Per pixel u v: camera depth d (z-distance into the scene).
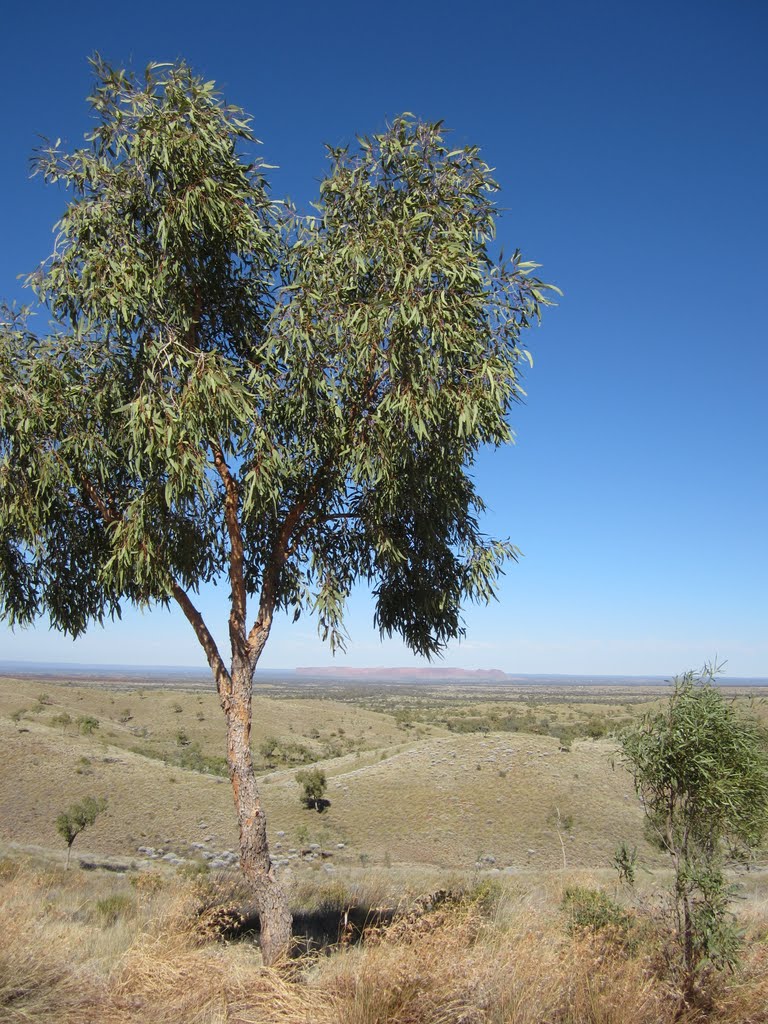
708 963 5.25
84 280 7.03
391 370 6.75
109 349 7.31
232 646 7.19
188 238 7.33
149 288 6.95
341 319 6.98
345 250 7.10
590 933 5.43
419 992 4.60
